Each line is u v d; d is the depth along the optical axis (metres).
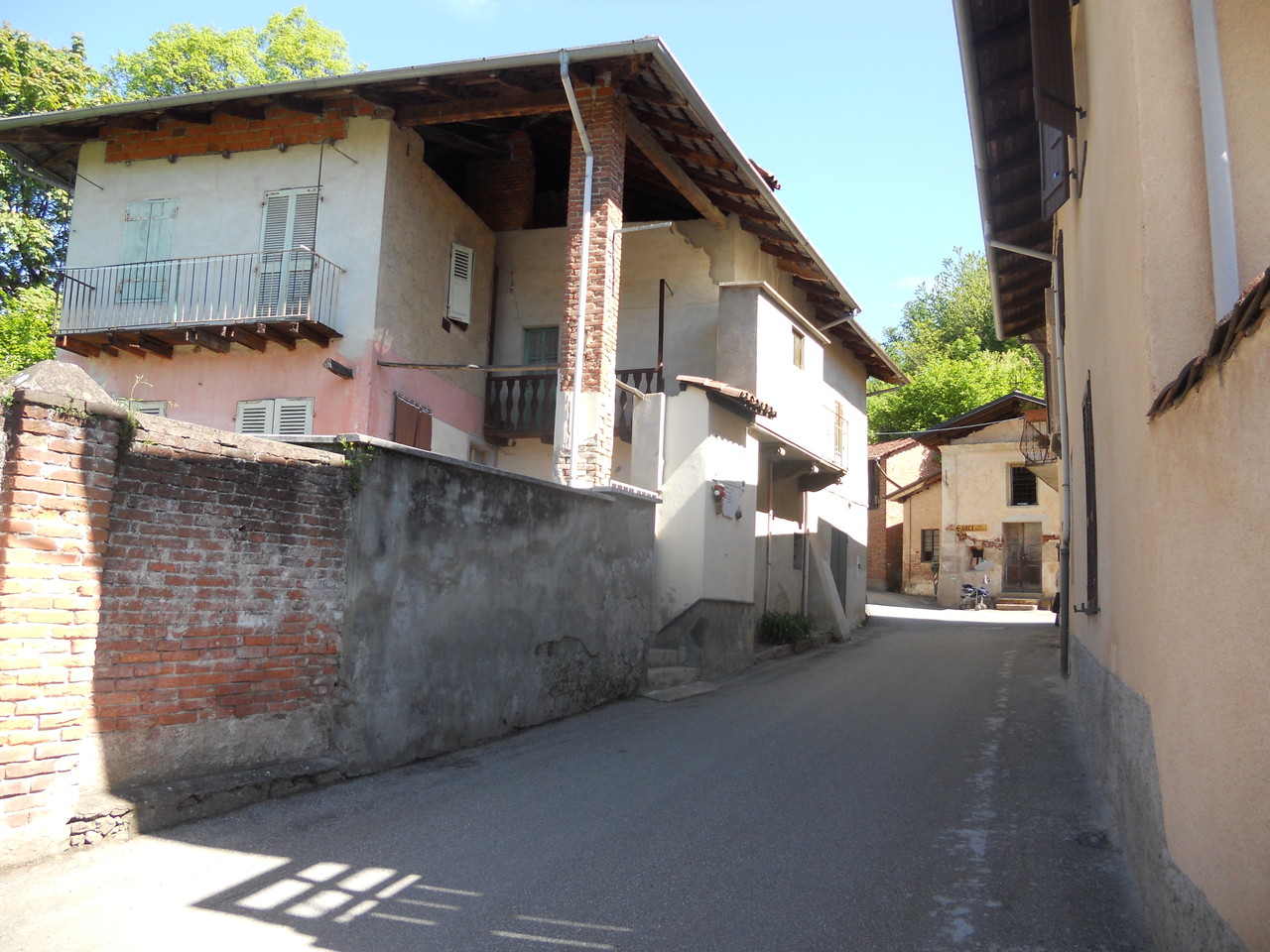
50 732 5.32
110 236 15.03
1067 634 13.84
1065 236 10.94
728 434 15.00
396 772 7.60
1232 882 3.01
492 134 17.27
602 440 12.45
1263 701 2.77
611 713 10.67
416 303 14.60
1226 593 3.13
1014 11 8.89
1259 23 4.62
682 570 14.06
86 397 5.57
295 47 29.09
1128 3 4.91
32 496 5.29
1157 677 4.26
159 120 14.96
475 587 8.88
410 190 14.52
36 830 5.21
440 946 4.39
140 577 5.89
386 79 12.82
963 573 31.30
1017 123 10.66
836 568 22.70
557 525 10.34
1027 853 5.82
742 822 6.45
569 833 6.13
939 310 55.88
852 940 4.57
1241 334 2.98
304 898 4.88
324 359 13.54
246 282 14.16
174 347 14.39
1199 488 3.49
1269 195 4.51
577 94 12.95
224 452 6.46
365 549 7.50
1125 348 5.23
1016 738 9.36
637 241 17.16
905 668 15.23
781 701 11.75
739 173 14.34
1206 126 4.53
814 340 18.91
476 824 6.26
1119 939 4.56
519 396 16.44
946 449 32.03
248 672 6.57
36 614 5.27
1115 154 5.56
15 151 15.77
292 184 14.25
